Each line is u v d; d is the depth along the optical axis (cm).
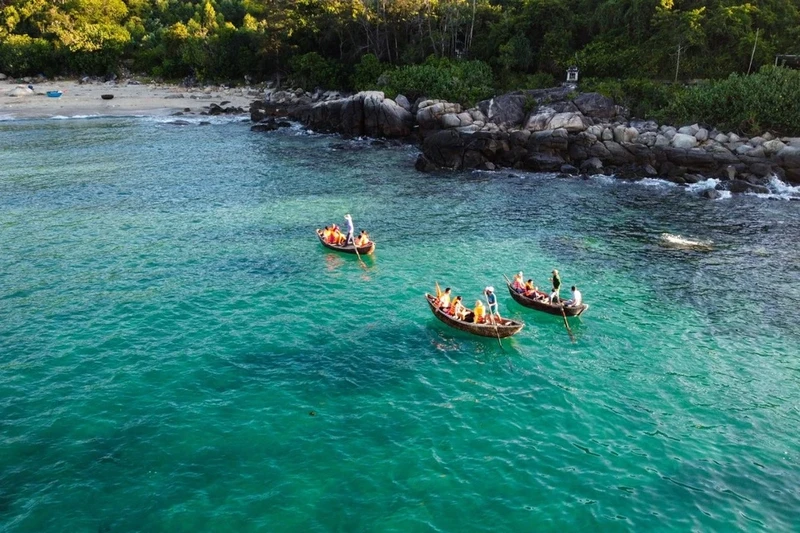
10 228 3928
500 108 6406
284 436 1909
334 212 4359
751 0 6347
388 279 3167
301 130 7906
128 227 3975
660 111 5812
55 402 2059
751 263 3356
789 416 2041
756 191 4712
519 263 3384
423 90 7494
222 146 6875
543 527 1559
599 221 4106
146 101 10338
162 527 1541
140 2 14588
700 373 2305
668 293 2998
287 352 2428
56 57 12381
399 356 2419
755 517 1606
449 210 4400
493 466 1783
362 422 1988
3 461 1770
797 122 5175
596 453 1850
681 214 4234
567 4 7569
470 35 8250
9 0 13325
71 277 3131
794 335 2583
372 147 6750
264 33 10706
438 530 1542
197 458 1800
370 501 1639
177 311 2764
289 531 1532
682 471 1775
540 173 5522
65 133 7706
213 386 2178
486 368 2341
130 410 2025
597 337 2584
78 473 1728
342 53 9400
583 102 6044
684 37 6253
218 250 3569
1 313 2709
